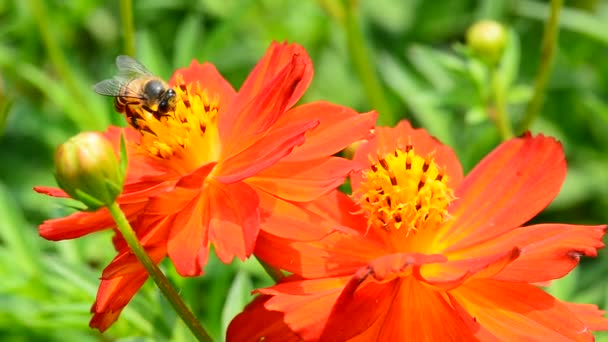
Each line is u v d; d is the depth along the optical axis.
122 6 0.54
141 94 0.44
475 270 0.40
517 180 0.43
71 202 0.49
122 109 0.45
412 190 0.43
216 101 0.44
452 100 0.54
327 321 0.40
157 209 0.42
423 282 0.42
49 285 0.51
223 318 0.47
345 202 0.43
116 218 0.41
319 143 0.43
